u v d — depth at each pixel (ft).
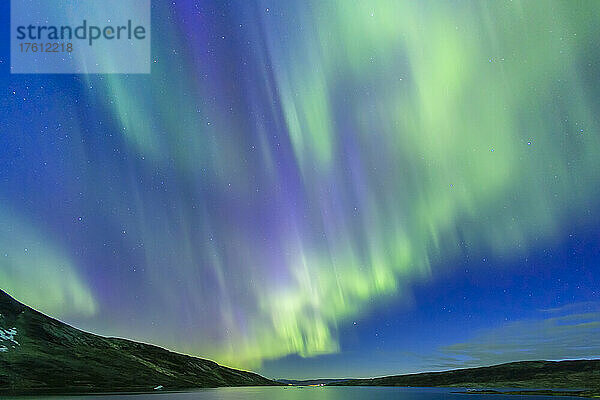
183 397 404.36
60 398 356.79
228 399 382.83
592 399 440.86
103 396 400.47
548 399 434.30
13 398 357.41
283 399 415.44
